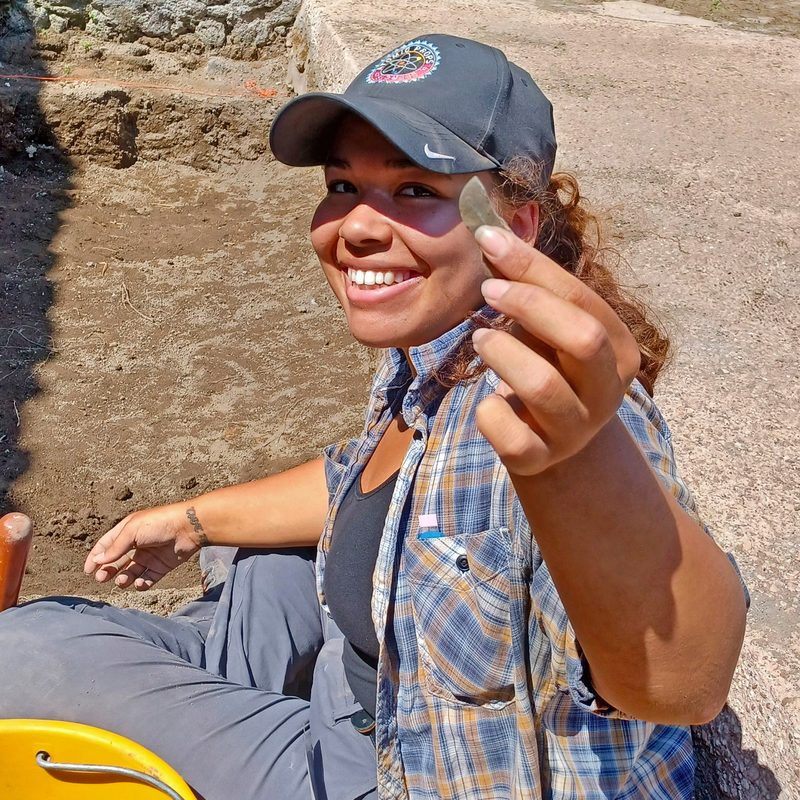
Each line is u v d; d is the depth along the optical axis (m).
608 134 3.93
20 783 1.47
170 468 3.17
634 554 0.89
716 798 1.58
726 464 2.04
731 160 3.76
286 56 5.81
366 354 3.79
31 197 4.86
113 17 5.56
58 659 1.54
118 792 1.44
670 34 5.52
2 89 5.07
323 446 3.30
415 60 1.25
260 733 1.51
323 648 1.68
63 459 3.18
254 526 1.86
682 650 0.94
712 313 2.68
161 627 1.77
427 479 1.21
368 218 1.19
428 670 1.21
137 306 4.07
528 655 1.14
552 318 0.74
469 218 0.80
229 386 3.60
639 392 1.22
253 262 4.47
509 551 1.12
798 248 3.10
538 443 0.79
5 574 1.67
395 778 1.31
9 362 3.63
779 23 5.95
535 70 4.67
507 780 1.22
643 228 3.17
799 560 1.77
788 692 1.48
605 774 1.19
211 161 5.35
